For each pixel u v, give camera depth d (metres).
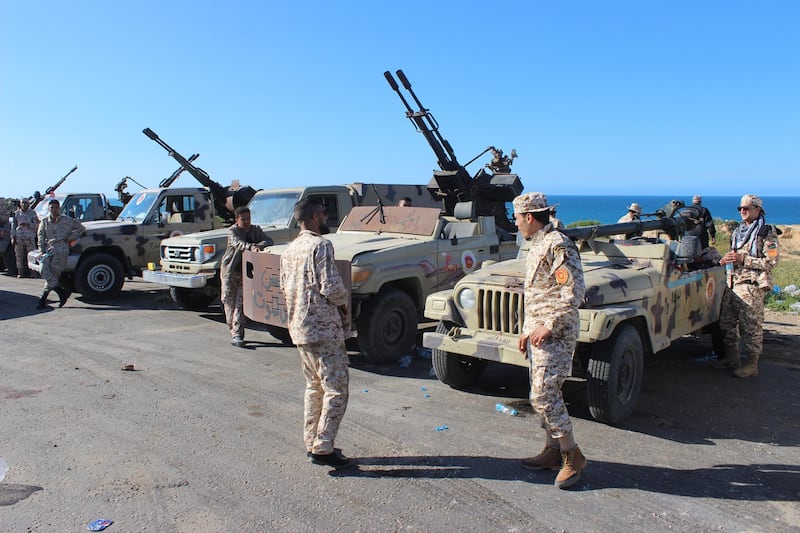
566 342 3.60
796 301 9.67
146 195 11.99
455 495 3.55
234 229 7.31
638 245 5.50
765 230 5.82
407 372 6.33
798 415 4.95
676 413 4.99
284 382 5.84
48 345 7.34
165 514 3.32
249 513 3.34
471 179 11.73
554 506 3.43
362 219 8.16
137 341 7.61
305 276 3.78
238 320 7.29
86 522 3.23
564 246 3.55
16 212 14.09
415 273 6.86
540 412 3.62
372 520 3.27
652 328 5.10
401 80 10.66
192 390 5.57
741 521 3.27
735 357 6.23
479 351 4.86
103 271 10.91
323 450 3.84
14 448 4.20
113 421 4.75
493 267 5.54
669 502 3.48
